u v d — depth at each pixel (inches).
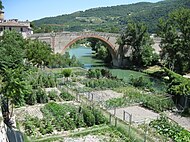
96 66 3139.8
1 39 1927.9
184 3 5753.0
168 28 2529.5
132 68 2962.6
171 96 1434.5
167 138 942.4
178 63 2498.8
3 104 1095.6
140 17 6796.3
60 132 978.1
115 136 940.0
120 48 3137.3
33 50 2068.2
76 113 1092.5
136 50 2977.4
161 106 1282.0
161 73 2534.5
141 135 954.1
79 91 1612.9
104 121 1060.5
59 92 1562.5
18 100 1072.8
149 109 1300.4
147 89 1736.0
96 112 1084.5
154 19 6146.7
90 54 4562.0
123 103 1352.1
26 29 2893.7
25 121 1059.9
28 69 1611.7
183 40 2452.0
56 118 1081.4
